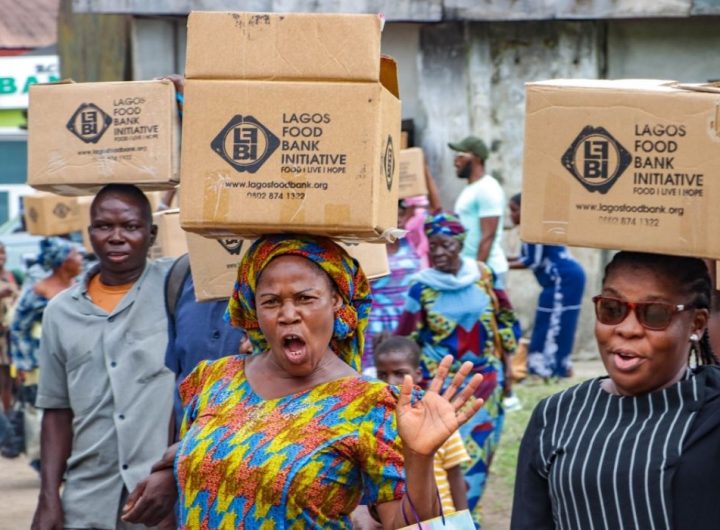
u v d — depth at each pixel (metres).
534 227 3.11
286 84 3.20
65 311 5.17
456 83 11.82
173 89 4.70
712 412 2.99
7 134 19.45
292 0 11.45
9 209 19.73
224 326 4.79
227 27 3.22
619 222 3.03
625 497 3.01
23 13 20.83
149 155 4.68
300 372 3.25
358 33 3.17
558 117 3.07
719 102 2.92
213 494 3.19
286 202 3.20
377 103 3.17
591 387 3.22
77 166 4.74
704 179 2.94
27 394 8.84
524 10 11.41
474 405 2.99
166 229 5.82
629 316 3.06
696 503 2.95
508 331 7.33
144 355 5.08
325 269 3.27
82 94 4.73
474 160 10.57
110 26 12.55
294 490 3.10
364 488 3.20
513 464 8.80
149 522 3.54
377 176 3.19
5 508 8.48
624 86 3.04
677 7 11.20
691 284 3.06
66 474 5.20
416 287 7.16
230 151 3.22
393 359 5.75
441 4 11.48
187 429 3.43
